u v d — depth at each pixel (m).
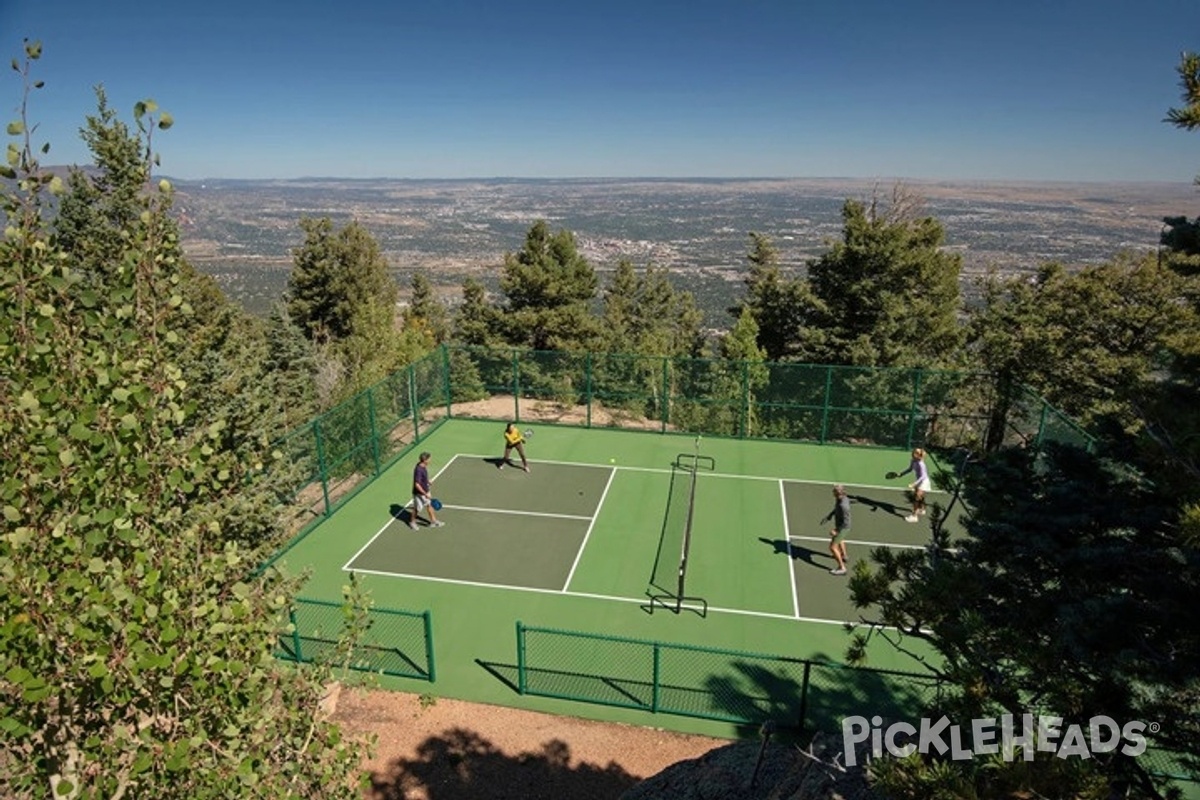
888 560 6.59
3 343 4.40
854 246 33.31
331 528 18.27
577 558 16.80
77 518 4.46
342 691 12.02
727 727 11.36
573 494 20.17
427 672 12.62
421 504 17.95
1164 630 4.69
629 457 22.72
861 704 11.82
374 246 54.75
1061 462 5.83
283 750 5.70
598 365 26.00
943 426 23.38
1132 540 5.20
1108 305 25.91
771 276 41.47
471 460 22.55
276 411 21.98
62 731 4.66
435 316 72.81
